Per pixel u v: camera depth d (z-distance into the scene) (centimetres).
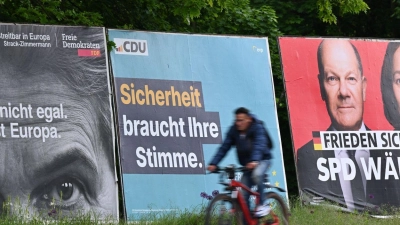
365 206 3084
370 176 3130
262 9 4006
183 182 2850
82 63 2797
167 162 2853
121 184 2764
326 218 2808
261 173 1981
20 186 2608
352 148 3139
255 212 2006
